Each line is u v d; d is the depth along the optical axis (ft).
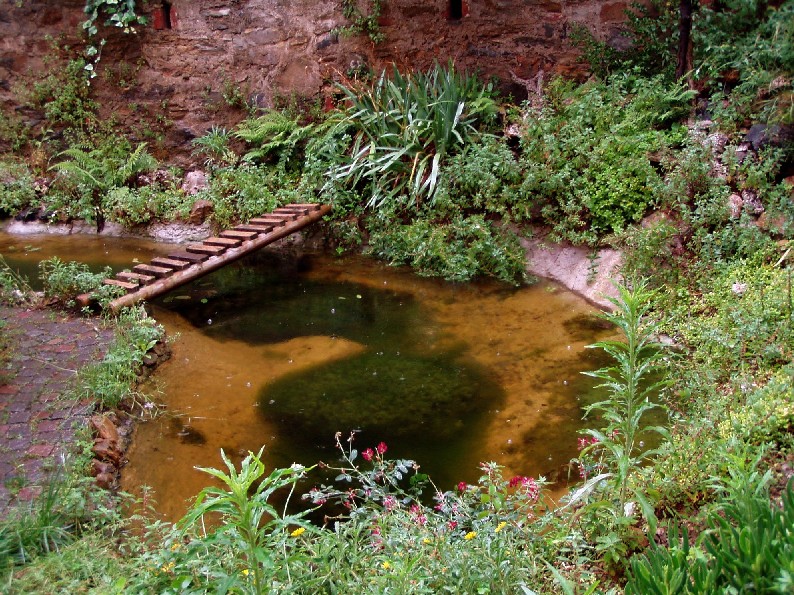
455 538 9.47
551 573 8.98
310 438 13.97
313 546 9.16
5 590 8.56
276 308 20.39
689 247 18.31
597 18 25.80
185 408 15.11
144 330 17.10
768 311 14.33
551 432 13.82
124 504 11.89
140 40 29.09
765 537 6.82
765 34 21.56
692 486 10.02
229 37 28.63
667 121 22.47
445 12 27.50
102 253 25.12
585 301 19.69
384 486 10.79
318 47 28.14
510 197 21.85
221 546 9.00
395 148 24.67
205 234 26.16
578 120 22.00
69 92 29.27
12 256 24.89
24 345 16.70
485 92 26.63
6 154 29.76
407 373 16.42
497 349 17.42
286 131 27.66
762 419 10.61
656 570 7.09
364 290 21.53
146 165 28.35
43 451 12.50
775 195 18.02
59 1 28.89
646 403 9.70
